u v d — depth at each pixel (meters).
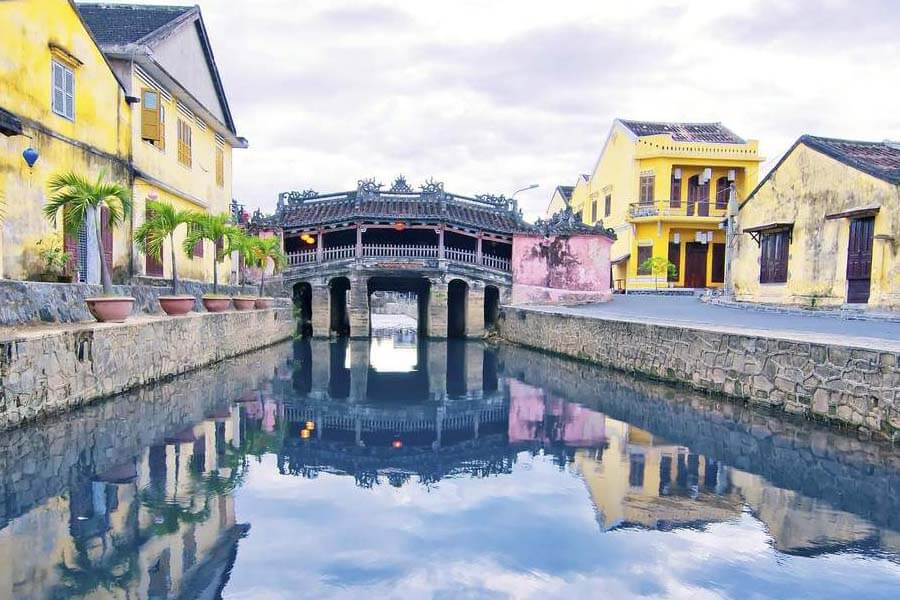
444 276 27.20
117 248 15.16
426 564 4.68
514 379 15.45
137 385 10.91
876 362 8.05
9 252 11.23
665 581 4.45
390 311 63.09
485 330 28.64
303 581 4.36
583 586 4.36
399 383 14.72
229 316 16.33
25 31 11.53
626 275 35.31
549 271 28.73
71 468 6.73
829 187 17.84
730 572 4.59
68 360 8.73
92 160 13.84
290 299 26.31
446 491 6.49
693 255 34.53
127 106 15.41
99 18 18.03
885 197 15.73
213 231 15.94
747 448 8.18
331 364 18.09
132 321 11.47
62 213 12.66
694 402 11.44
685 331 12.77
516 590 4.28
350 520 5.59
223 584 4.27
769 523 5.55
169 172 18.08
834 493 6.34
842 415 8.63
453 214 28.41
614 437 9.00
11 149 11.23
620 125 36.53
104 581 4.25
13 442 7.39
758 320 15.51
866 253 16.41
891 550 4.98
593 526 5.48
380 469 7.34
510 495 6.38
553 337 20.72
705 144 33.41
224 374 14.27
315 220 27.56
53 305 10.34
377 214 26.98
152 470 6.82
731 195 23.33
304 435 9.04
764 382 10.34
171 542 4.96
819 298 18.12
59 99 12.63
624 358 15.41
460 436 9.20
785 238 19.97
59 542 4.89
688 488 6.57
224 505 5.88
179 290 17.97
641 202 34.44
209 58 21.11
